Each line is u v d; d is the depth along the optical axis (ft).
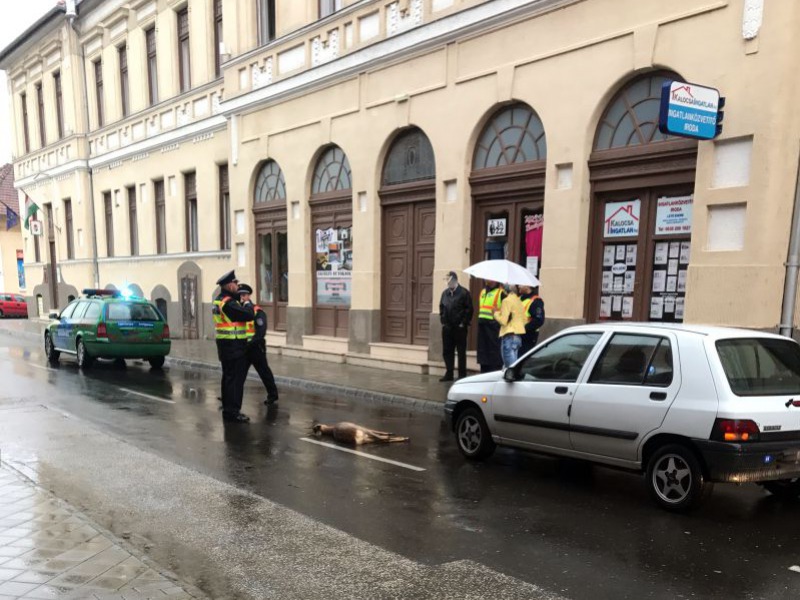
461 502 17.26
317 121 47.50
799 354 16.88
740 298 25.11
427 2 38.09
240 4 54.08
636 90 29.14
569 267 31.32
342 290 47.62
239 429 26.40
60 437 24.29
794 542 14.37
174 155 66.39
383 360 42.42
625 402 17.01
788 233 24.61
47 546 13.14
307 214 49.67
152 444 23.47
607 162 29.96
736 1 24.85
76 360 51.60
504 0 33.50
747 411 14.96
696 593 11.86
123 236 78.07
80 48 83.46
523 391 19.86
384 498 17.58
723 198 25.53
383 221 43.70
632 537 14.65
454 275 35.29
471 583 12.25
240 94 54.49
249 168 55.21
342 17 44.24
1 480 17.78
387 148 42.68
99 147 81.76
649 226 29.17
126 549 13.05
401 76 40.52
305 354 49.06
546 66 32.07
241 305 28.19
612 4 29.14
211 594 11.82
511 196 35.35
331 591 11.93
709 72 25.80
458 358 35.60
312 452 22.67
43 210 96.89
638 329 17.69
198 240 64.13
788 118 24.07
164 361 48.98
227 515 16.06
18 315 117.29
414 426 27.40
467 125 36.45
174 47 65.10
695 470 15.64
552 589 12.00
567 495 17.88
